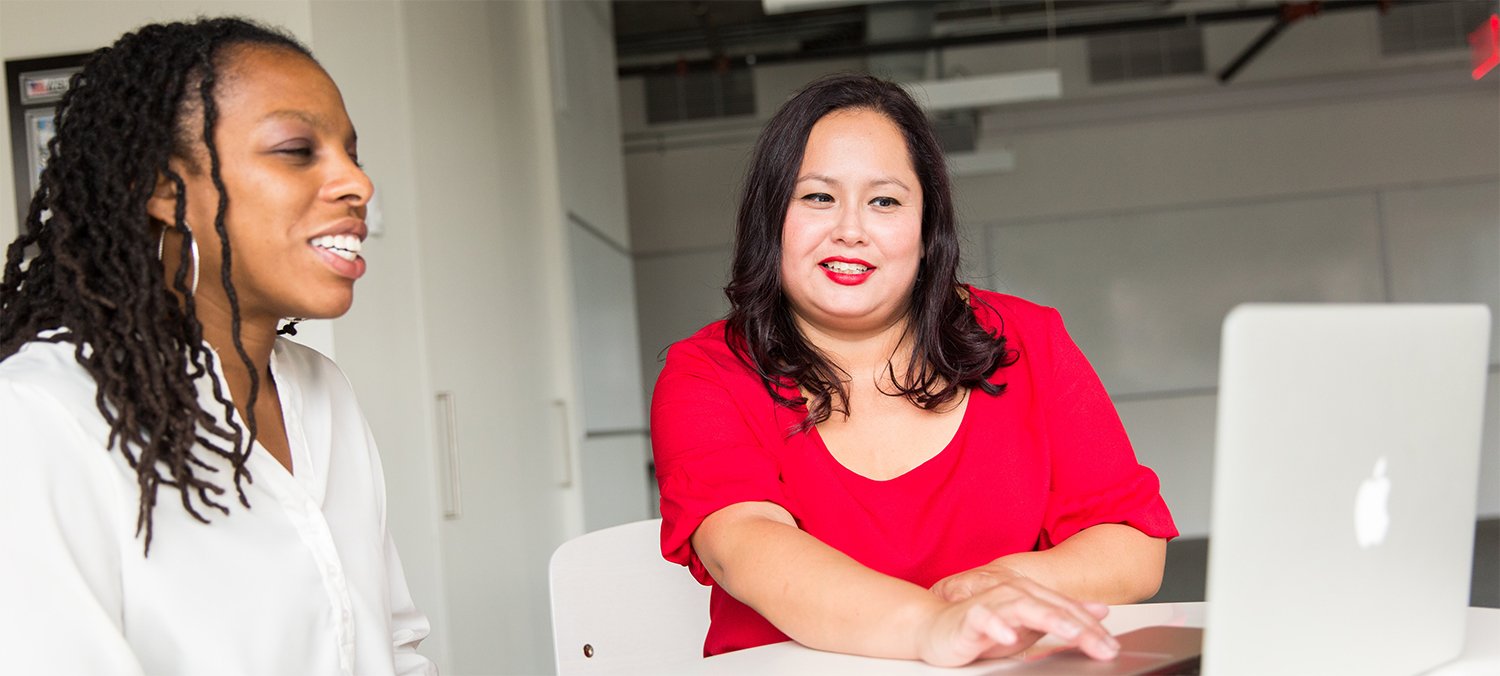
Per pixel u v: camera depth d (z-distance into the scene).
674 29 9.57
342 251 1.13
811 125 1.56
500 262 4.00
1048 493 1.58
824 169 1.53
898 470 1.59
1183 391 9.80
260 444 1.12
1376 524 0.90
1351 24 9.73
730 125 10.05
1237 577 0.80
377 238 2.90
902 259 1.54
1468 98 9.73
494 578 3.60
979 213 9.95
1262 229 9.79
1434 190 9.71
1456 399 0.96
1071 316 9.89
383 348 2.88
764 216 1.59
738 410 1.58
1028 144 9.94
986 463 1.58
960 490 1.56
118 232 1.03
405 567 2.91
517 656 3.81
